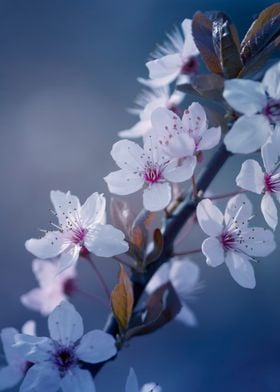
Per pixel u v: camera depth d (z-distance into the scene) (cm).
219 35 29
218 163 29
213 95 28
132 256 28
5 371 29
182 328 65
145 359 63
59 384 27
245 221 29
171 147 28
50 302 34
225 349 65
